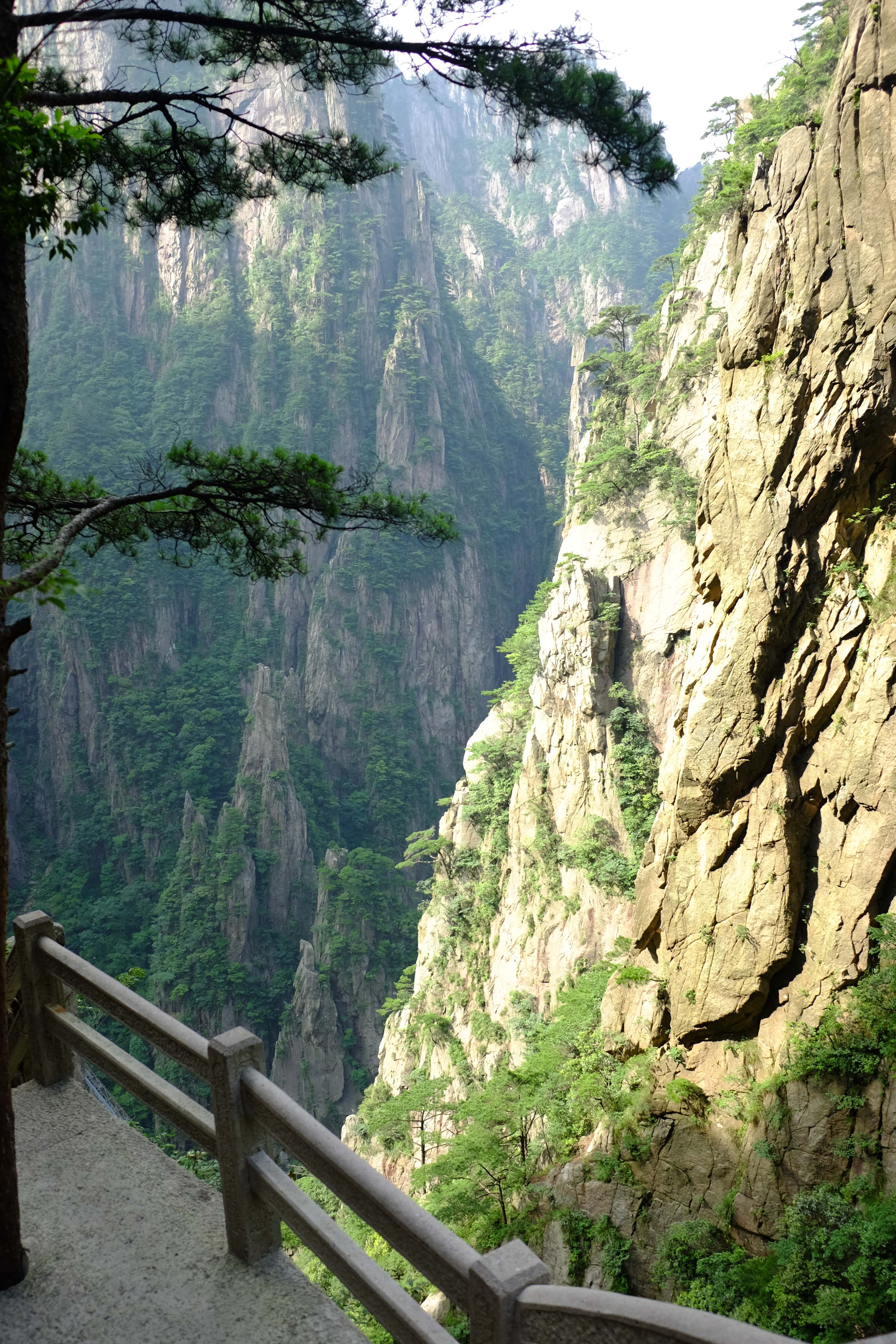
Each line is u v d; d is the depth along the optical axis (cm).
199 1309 427
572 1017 3872
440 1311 3169
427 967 6450
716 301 5222
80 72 906
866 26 2759
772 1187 2581
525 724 6838
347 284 16962
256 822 10912
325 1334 408
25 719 13000
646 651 5128
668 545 5150
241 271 17138
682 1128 2905
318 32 782
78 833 12225
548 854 5216
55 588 428
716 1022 2955
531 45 757
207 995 9581
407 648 14975
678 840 3133
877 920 2705
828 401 2797
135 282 17250
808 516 2858
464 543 15550
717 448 3048
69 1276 455
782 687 2881
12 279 453
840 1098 2522
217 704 13700
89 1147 549
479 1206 3381
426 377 16625
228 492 1016
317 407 16275
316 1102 8744
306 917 10819
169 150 955
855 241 2752
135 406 16462
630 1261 2836
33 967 592
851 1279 2203
